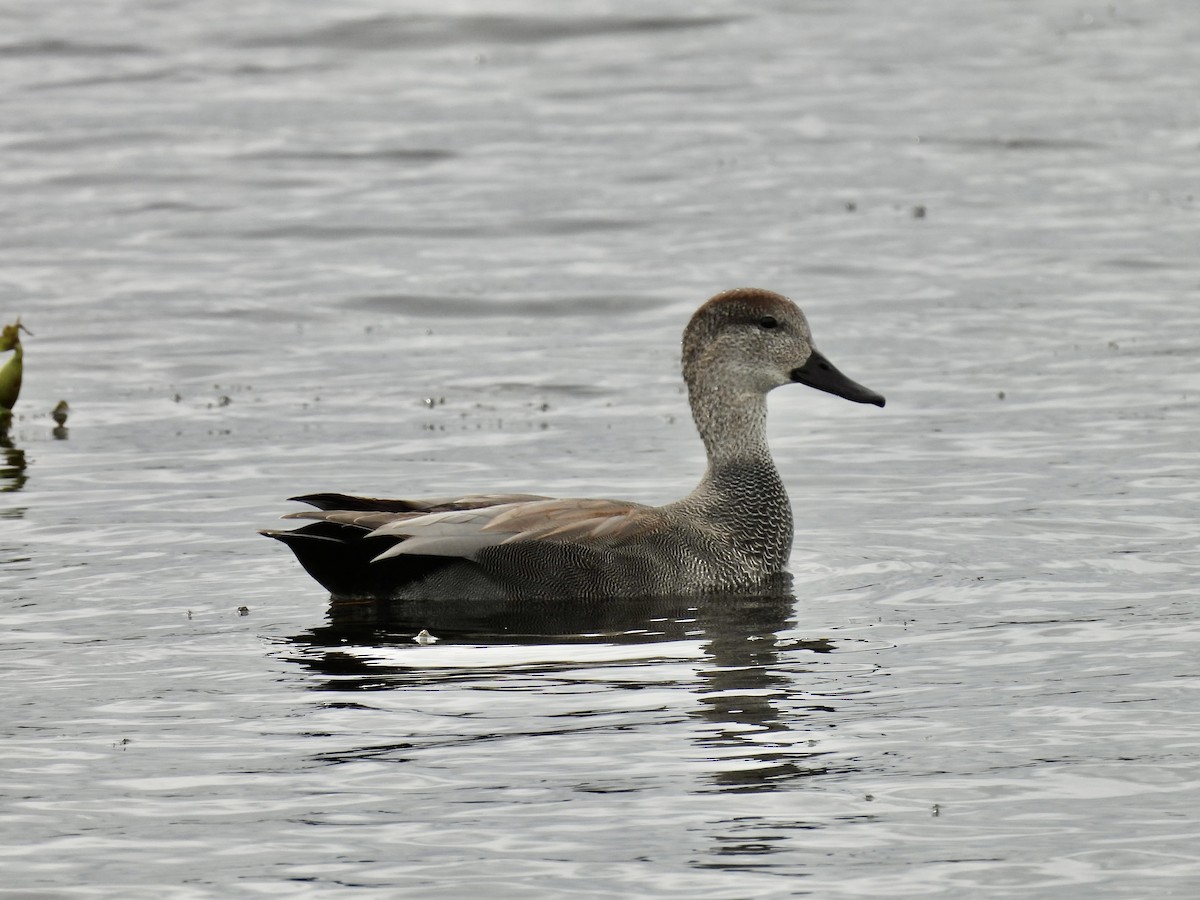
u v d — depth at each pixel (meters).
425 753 9.64
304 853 8.45
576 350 20.97
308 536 12.53
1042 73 36.56
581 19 41.94
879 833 8.57
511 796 9.04
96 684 10.88
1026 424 17.53
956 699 10.36
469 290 23.61
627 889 8.05
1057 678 10.68
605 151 31.39
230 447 17.22
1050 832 8.54
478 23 41.62
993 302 22.39
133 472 16.38
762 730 9.91
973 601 12.49
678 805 8.91
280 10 43.34
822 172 29.59
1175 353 19.95
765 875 8.16
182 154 31.52
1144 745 9.55
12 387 18.73
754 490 13.73
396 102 35.34
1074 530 14.20
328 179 29.88
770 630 12.00
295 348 21.23
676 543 13.27
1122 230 25.66
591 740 9.80
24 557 13.79
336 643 11.73
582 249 25.53
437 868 8.27
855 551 13.98
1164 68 36.62
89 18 42.91
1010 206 27.22
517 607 12.72
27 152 31.61
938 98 34.72
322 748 9.74
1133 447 16.58
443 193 28.86
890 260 24.47
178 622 12.20
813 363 14.27
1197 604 12.17
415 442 17.31
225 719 10.22
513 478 16.02
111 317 22.50
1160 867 8.16
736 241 25.66
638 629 12.10
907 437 17.28
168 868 8.32
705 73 37.34
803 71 37.31
